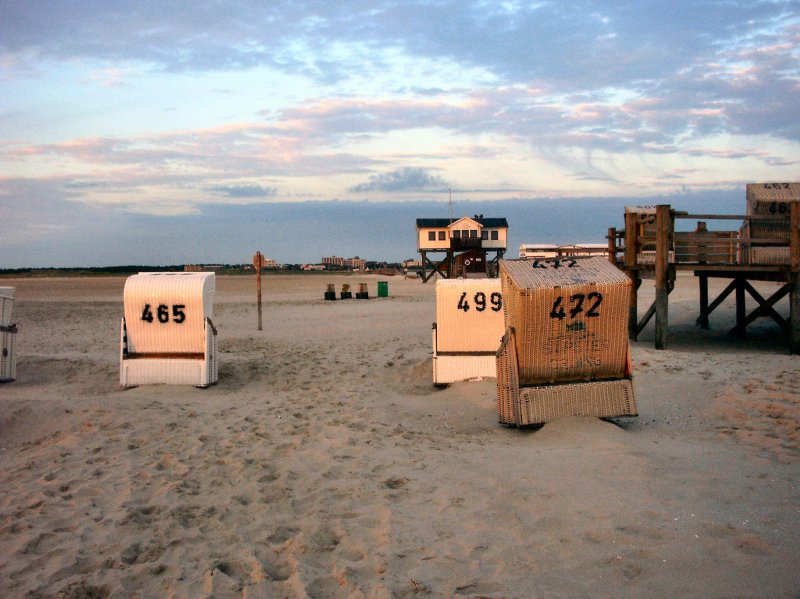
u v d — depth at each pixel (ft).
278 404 30.73
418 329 65.82
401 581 12.71
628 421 26.37
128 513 16.57
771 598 11.23
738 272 49.62
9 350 38.24
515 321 25.43
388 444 23.09
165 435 24.25
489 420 27.50
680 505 15.76
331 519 16.07
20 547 14.70
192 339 35.63
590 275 25.50
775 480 17.54
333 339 58.34
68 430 25.00
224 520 16.26
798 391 28.19
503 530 14.97
